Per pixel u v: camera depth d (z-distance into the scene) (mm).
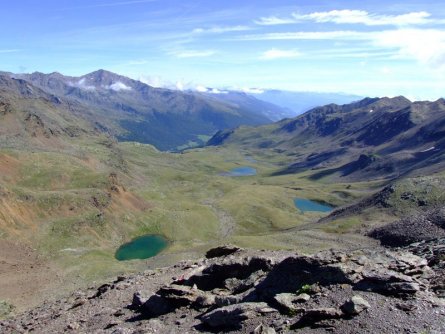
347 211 169375
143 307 41688
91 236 156000
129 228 175125
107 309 45125
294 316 29812
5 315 73312
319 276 33031
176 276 54156
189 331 32688
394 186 164000
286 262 35125
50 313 52438
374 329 26062
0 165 187875
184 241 172250
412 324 25797
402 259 34750
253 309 31781
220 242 121875
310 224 176375
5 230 133750
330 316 28234
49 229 147375
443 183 160125
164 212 196000
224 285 41250
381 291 29922
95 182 197750
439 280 31844
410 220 107688
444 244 43312
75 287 93000
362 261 33938
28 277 102750
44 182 189750
